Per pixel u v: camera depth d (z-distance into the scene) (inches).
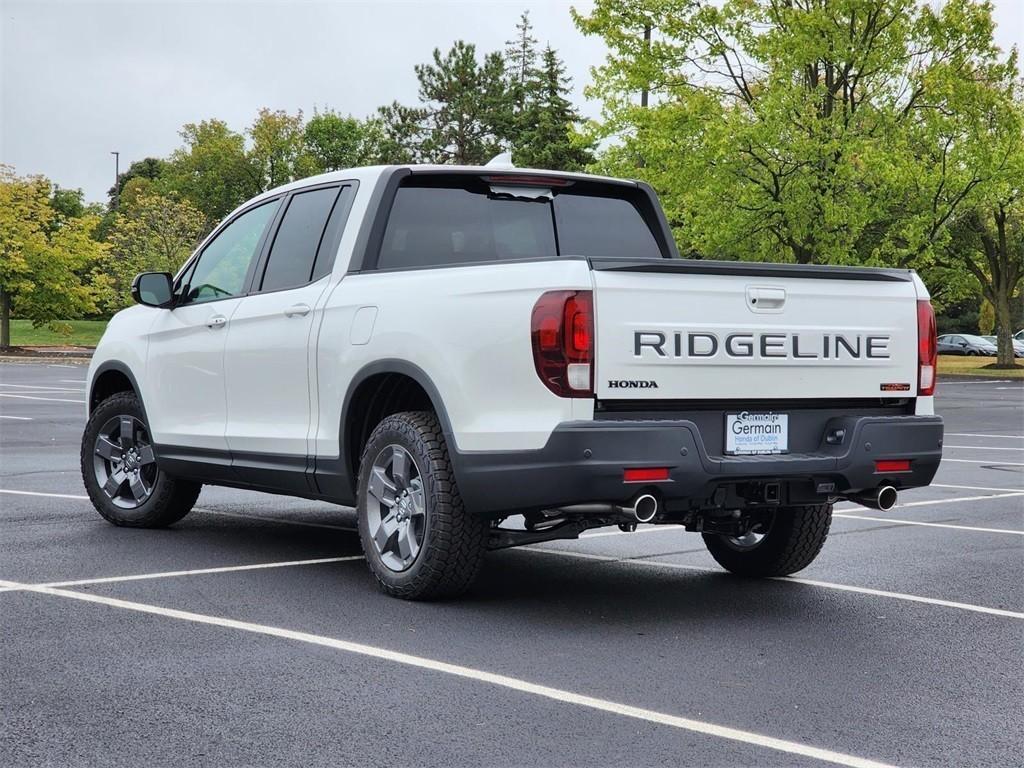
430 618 214.8
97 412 318.7
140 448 312.7
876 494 227.3
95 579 245.4
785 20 1078.4
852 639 204.4
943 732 154.8
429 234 252.5
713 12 1117.1
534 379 202.7
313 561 269.7
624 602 232.5
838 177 1071.0
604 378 201.6
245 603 224.5
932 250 1136.2
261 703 162.1
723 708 163.6
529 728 153.3
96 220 2037.4
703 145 1088.8
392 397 243.4
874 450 223.5
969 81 1072.8
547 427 200.5
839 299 226.1
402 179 251.0
